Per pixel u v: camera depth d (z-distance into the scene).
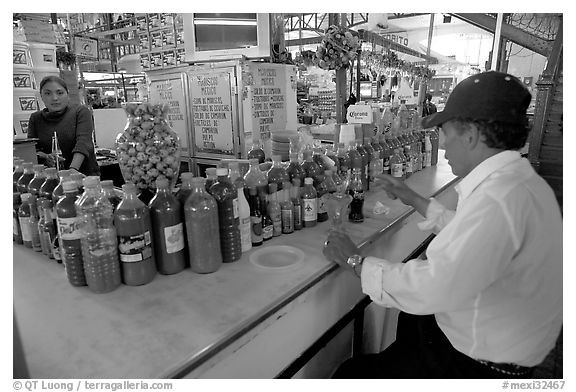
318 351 1.52
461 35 15.79
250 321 1.07
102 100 6.70
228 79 3.00
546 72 6.50
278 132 2.58
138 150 1.50
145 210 1.25
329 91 8.77
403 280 1.06
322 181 1.87
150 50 3.48
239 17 2.92
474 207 0.98
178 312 1.11
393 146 2.68
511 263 1.00
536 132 6.63
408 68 7.50
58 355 0.94
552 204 1.02
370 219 1.93
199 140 3.35
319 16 11.70
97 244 1.20
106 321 1.08
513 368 1.09
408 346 1.54
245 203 1.48
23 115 3.45
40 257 1.52
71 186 1.23
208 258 1.33
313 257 1.47
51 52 3.79
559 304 1.08
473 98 1.03
